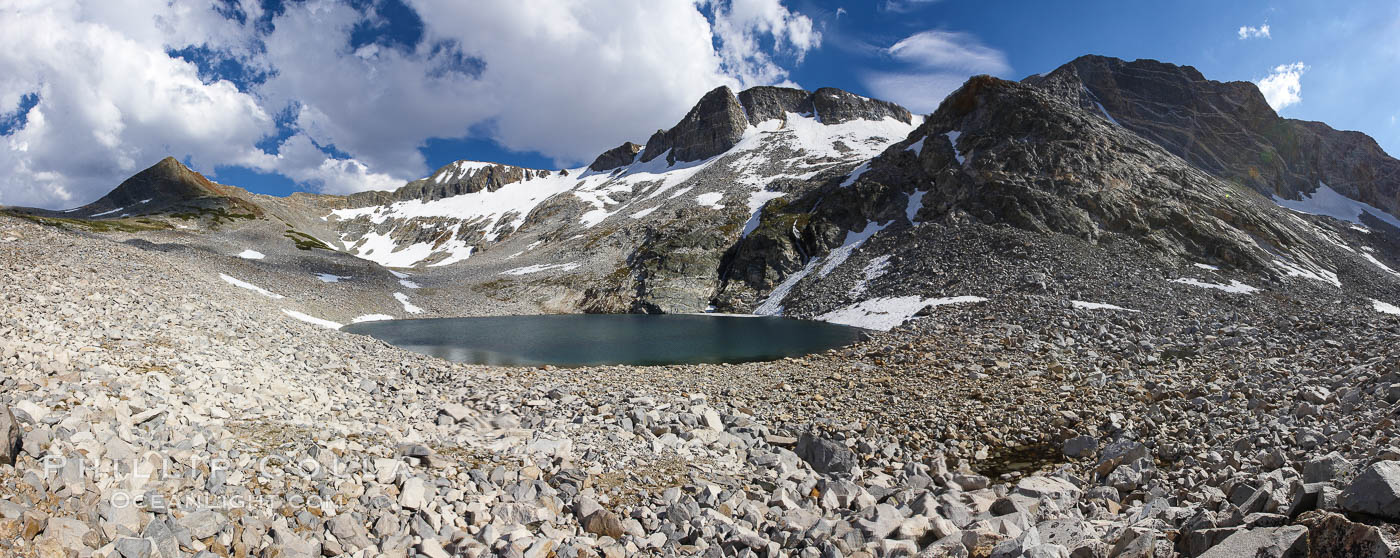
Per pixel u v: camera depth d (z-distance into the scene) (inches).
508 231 6737.2
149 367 569.6
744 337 2091.5
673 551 377.7
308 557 322.3
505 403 815.1
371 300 3132.4
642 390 1004.6
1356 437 558.3
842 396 987.3
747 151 6875.0
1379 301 2412.6
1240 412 740.7
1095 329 1585.9
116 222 4859.7
